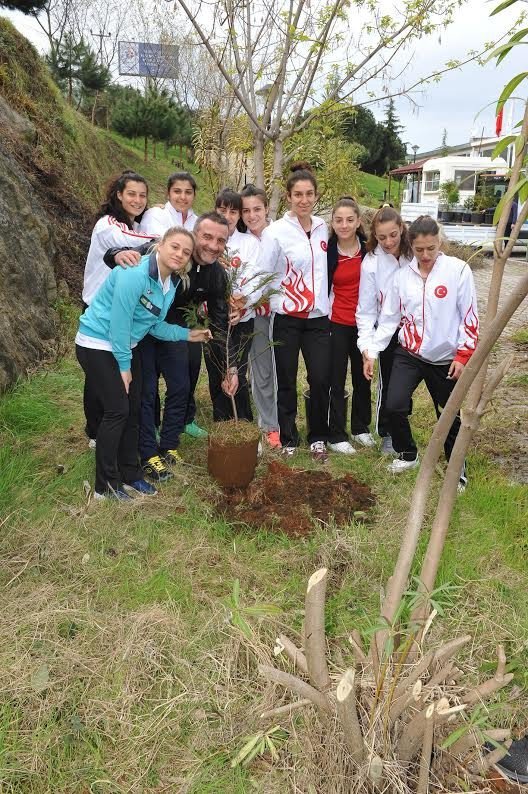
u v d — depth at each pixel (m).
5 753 2.19
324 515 3.75
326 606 3.00
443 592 3.02
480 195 16.62
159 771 2.20
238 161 8.45
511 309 1.63
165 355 4.11
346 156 7.80
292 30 4.73
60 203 8.42
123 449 3.88
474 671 2.56
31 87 9.80
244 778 2.16
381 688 1.97
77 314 7.01
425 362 4.15
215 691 2.49
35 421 4.65
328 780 2.02
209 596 3.01
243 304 4.00
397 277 4.09
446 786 2.06
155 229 4.36
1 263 5.92
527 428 5.37
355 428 4.95
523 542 3.51
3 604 2.89
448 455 4.35
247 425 4.04
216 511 3.77
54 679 2.48
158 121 18.48
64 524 3.49
